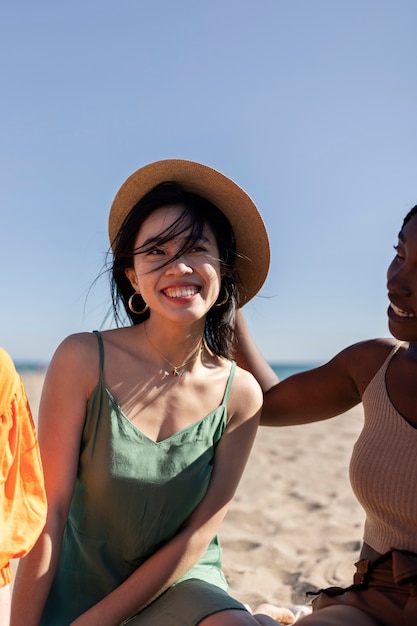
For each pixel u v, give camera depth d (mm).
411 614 2281
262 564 4391
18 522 1964
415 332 2469
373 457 2459
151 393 2705
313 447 8031
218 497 2750
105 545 2646
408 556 2379
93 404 2654
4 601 1896
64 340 2734
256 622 2400
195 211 2721
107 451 2605
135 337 2783
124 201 2951
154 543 2674
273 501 5688
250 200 2873
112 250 2924
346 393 2896
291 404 3029
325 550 4602
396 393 2510
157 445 2641
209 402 2771
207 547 2791
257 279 3104
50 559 2496
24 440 2035
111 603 2521
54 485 2580
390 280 2436
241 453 2832
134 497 2602
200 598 2500
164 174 2875
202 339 2848
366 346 2773
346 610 2410
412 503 2371
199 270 2689
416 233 2373
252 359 3273
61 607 2658
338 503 5633
